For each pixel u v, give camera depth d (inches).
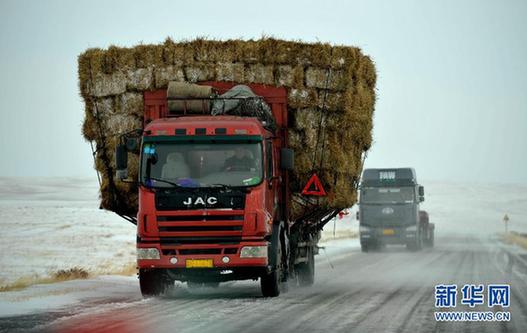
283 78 1942.7
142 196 1715.1
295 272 2124.8
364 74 2071.9
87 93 1973.4
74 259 3459.6
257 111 1889.8
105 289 1972.2
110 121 1966.0
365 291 1915.6
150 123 1771.7
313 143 1952.5
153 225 1704.0
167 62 1947.6
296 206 1989.4
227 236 1696.6
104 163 1969.7
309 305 1558.8
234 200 1692.9
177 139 1724.9
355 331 1184.2
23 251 3941.9
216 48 1946.4
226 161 1715.1
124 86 1958.7
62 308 1508.4
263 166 1716.3
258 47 1942.7
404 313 1423.5
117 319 1328.7
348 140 1994.3
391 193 4325.8
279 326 1236.5
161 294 1790.1
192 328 1211.2
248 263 1686.8
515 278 2314.2
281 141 1946.4
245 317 1355.8
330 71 1951.3
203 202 1692.9
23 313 1423.5
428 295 1786.4
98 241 4909.0
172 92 1898.4
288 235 1930.4
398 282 2210.9
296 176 1959.9
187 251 1697.8
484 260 3395.7
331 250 4466.0
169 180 1710.1
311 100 1945.1
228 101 1894.7
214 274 1729.8
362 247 4347.9
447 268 2842.0
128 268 2738.7
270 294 1772.9
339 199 1985.7
